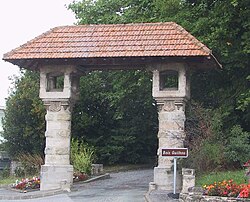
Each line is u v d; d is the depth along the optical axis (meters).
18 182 23.36
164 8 24.45
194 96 24.78
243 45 21.52
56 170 20.77
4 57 20.45
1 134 37.62
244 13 21.62
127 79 30.84
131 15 30.00
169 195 17.17
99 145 37.84
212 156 18.97
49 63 20.97
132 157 38.66
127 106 35.81
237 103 21.64
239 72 22.78
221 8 22.19
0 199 18.80
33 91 36.22
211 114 21.20
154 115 39.34
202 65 20.77
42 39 21.38
